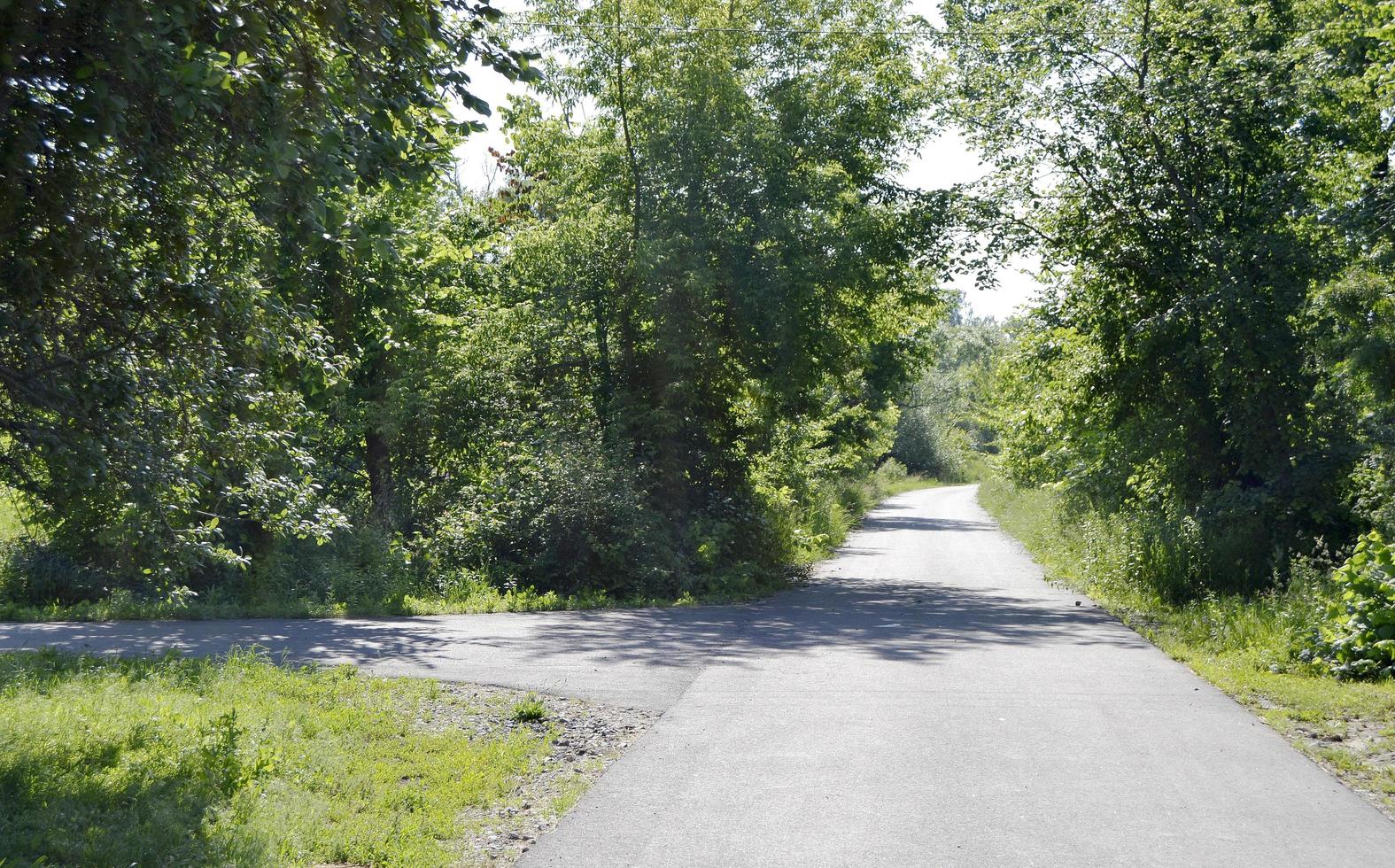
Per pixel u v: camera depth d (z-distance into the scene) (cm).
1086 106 2014
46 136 594
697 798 639
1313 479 1750
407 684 983
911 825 590
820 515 3131
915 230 2202
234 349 754
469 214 2659
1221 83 1925
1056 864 530
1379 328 1594
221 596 1717
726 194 2172
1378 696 929
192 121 643
